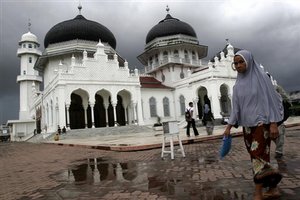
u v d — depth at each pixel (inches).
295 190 131.3
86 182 195.9
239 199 125.9
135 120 1334.9
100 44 1289.4
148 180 184.1
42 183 204.7
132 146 389.4
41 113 1545.3
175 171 207.6
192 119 537.6
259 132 113.2
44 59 1523.1
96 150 461.7
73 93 1311.5
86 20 1566.2
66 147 615.5
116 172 227.5
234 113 124.8
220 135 491.8
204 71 1384.1
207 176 179.5
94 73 1246.9
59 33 1488.7
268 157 112.9
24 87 2028.8
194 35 1788.9
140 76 1704.0
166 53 1716.3
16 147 821.2
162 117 1530.5
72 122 1331.2
